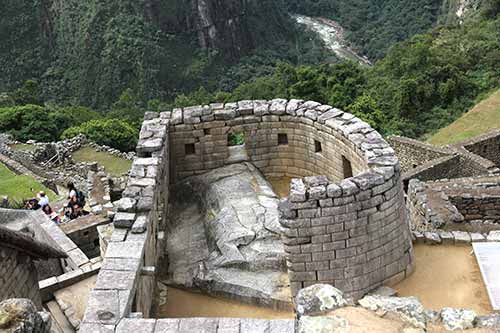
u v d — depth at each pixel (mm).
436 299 10539
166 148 13898
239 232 11797
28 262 12117
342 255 10148
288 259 10141
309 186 9945
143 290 9297
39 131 41531
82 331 7230
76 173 31953
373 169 10344
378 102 40500
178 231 13336
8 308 6098
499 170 22031
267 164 15055
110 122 42656
